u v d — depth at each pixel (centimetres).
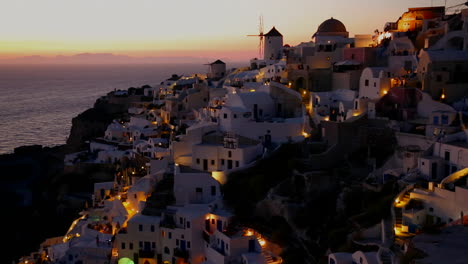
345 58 11075
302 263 6400
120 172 11525
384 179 6869
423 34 10356
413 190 5881
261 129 9288
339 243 5997
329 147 8100
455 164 6262
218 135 9344
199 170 9106
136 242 7669
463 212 5259
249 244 6700
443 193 5516
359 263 5141
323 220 6838
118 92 19625
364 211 6406
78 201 12125
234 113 9331
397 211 5691
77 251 7856
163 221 7731
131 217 7975
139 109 16112
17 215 12688
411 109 8069
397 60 10044
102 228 8719
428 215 5606
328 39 13050
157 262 7581
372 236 5734
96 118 17112
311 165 7894
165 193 8469
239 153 8688
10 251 10894
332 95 9906
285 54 13900
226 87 13200
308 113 10000
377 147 7775
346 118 8775
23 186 14938
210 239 7188
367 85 9212
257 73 13862
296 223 7012
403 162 6981
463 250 3788
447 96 8188
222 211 7681
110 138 14400
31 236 11544
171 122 13038
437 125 7162
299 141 8831
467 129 6606
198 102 13650
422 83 8338
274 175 8038
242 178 8294
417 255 3828
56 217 12256
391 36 10925
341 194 6900
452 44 9500
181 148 9519
